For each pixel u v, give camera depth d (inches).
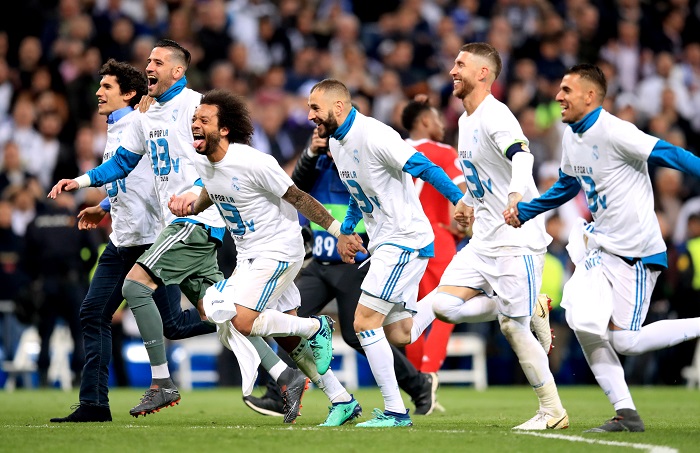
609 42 2800.2
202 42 2399.1
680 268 1991.9
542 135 2367.1
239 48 2388.0
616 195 869.2
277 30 2544.3
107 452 754.2
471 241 970.1
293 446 780.0
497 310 965.2
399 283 945.5
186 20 2410.2
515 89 2401.6
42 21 2450.8
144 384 1958.7
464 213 967.6
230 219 971.3
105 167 1038.4
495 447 778.8
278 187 938.1
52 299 1838.1
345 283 1178.0
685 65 2859.3
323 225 956.6
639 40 2864.2
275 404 1131.3
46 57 2422.5
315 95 930.7
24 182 2017.7
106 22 2384.4
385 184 937.5
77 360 1861.5
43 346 1849.2
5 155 2084.2
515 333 940.6
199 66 2385.6
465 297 962.7
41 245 1834.4
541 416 948.0
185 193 995.3
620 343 884.6
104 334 1059.3
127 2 2608.3
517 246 932.0
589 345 890.7
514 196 870.4
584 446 783.1
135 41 2397.9
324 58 2464.3
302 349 1001.5
